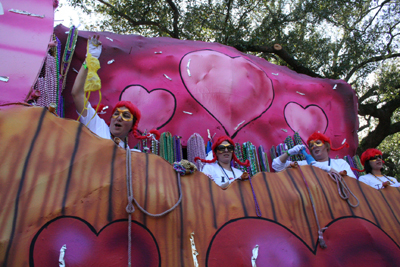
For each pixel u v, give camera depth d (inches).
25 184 83.3
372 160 173.3
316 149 166.4
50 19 139.9
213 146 149.2
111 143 97.0
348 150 251.1
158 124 196.7
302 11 434.9
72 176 88.7
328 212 120.0
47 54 135.3
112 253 85.8
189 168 106.5
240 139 212.4
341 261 112.8
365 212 125.4
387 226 125.9
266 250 104.7
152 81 204.7
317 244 113.0
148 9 434.3
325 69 436.1
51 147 89.3
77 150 92.0
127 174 94.2
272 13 439.2
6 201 80.1
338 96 263.3
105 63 197.6
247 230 105.7
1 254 75.6
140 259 88.4
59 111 169.5
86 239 84.5
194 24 429.1
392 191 136.4
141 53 210.5
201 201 103.8
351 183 130.6
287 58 417.7
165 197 97.7
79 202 87.0
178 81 210.2
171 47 222.8
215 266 96.6
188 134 200.5
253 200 111.3
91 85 100.1
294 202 115.9
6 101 99.5
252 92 227.3
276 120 230.8
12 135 86.5
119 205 91.2
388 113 455.5
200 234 99.0
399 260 120.2
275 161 159.9
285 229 110.4
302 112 244.7
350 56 426.9
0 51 113.7
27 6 140.5
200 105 209.3
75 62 190.1
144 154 101.8
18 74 108.8
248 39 424.2
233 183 112.5
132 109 132.0
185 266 93.2
